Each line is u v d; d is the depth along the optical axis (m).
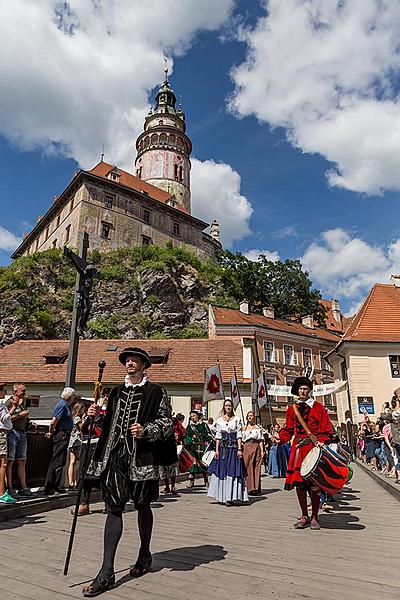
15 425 8.01
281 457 15.11
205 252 67.88
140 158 75.94
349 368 28.11
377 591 3.38
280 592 3.37
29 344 32.50
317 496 5.92
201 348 30.25
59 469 8.55
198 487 12.22
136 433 3.77
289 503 8.68
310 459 5.75
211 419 15.21
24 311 45.84
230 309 46.69
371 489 10.78
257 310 60.09
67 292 50.44
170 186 72.50
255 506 8.29
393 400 11.21
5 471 7.17
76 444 9.12
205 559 4.32
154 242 60.22
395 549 4.72
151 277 52.75
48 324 46.56
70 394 8.80
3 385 8.04
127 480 3.82
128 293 51.78
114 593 3.38
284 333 44.78
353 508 7.79
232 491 8.34
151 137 75.94
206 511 7.70
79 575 3.86
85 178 55.47
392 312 30.33
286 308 60.16
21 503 7.04
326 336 50.22
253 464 10.16
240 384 26.89
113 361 29.52
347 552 4.59
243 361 28.00
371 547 4.82
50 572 3.96
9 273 48.53
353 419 27.31
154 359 29.36
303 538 5.30
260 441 10.44
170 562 4.23
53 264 52.03
